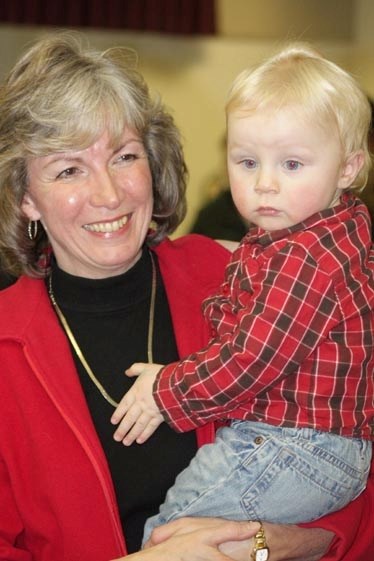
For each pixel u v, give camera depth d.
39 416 1.98
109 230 2.03
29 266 2.19
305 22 7.01
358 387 1.81
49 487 1.95
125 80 2.01
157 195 2.24
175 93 6.61
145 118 2.07
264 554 1.84
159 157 2.20
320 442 1.80
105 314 2.12
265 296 1.74
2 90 2.01
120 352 2.09
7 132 1.99
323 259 1.74
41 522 1.98
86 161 1.98
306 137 1.74
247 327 1.75
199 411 1.82
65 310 2.13
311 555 1.91
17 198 2.10
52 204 2.01
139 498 1.98
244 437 1.84
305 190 1.76
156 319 2.15
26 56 2.01
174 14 6.48
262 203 1.79
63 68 1.97
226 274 1.99
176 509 1.88
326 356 1.77
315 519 1.90
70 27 6.20
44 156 1.97
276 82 1.77
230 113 1.83
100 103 1.95
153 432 1.96
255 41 6.75
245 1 6.82
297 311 1.72
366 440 1.88
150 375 1.91
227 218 4.03
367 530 2.02
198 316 2.13
